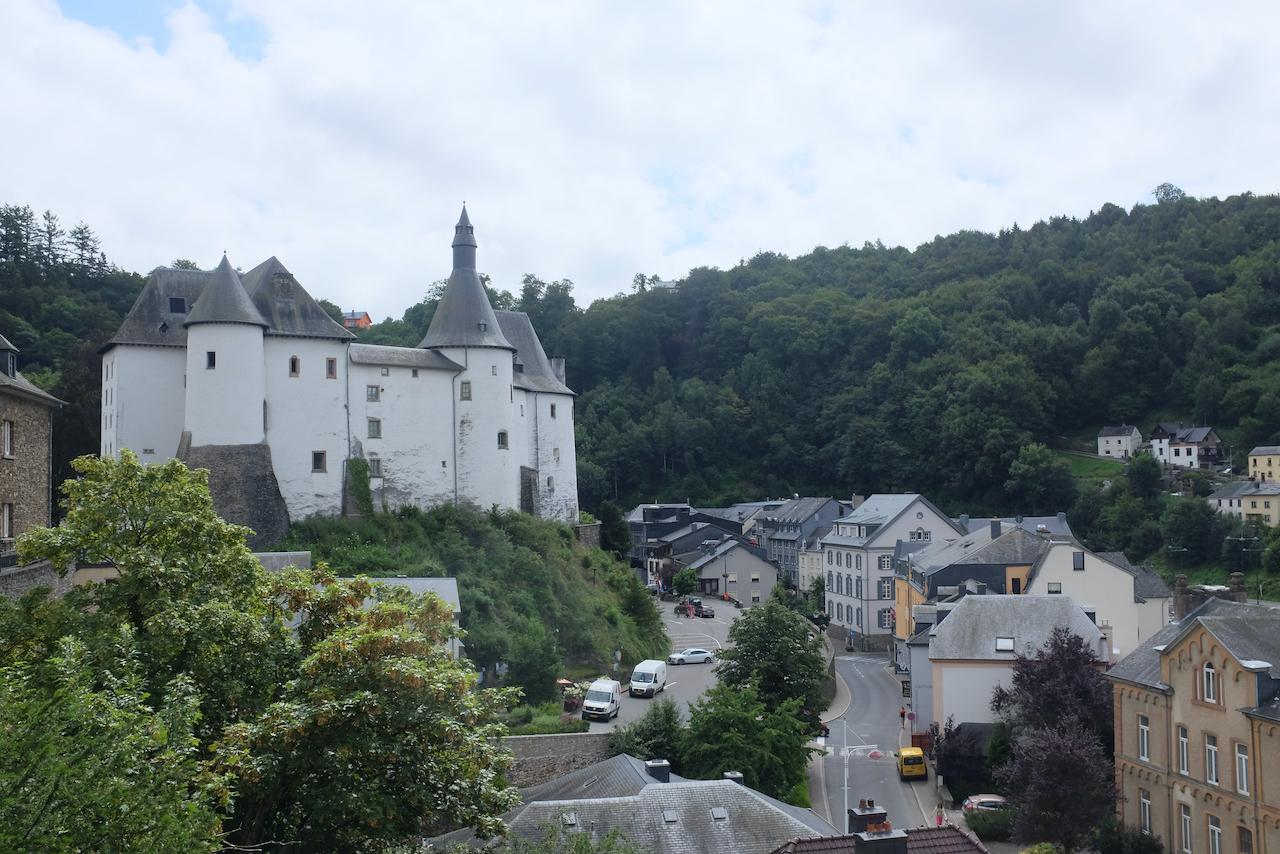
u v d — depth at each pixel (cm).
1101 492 14462
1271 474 14638
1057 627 5247
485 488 7994
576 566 8312
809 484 16462
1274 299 18288
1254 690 3422
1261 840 3369
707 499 16300
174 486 2930
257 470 6900
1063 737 4197
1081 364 17625
